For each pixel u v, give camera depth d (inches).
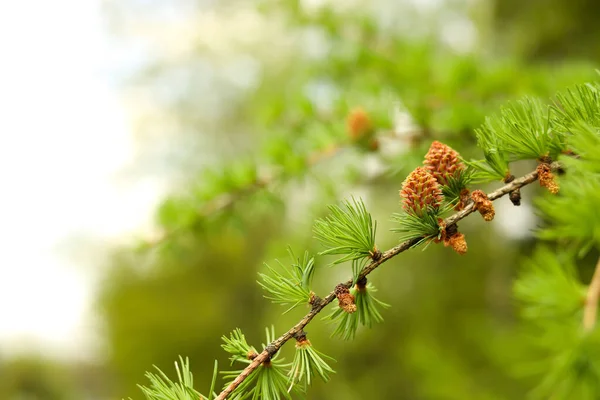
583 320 20.2
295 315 78.9
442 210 23.1
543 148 23.0
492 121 23.9
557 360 20.1
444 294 113.7
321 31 58.1
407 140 39.7
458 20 116.7
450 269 117.9
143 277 144.3
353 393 104.9
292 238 48.1
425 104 43.9
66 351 153.5
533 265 20.8
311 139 44.1
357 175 49.7
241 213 44.2
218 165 45.0
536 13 85.4
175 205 43.2
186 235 43.6
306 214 47.1
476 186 45.2
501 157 23.5
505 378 65.6
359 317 23.4
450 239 22.8
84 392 147.7
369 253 23.1
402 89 48.5
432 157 23.6
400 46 53.2
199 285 139.4
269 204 43.6
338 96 47.7
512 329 69.0
